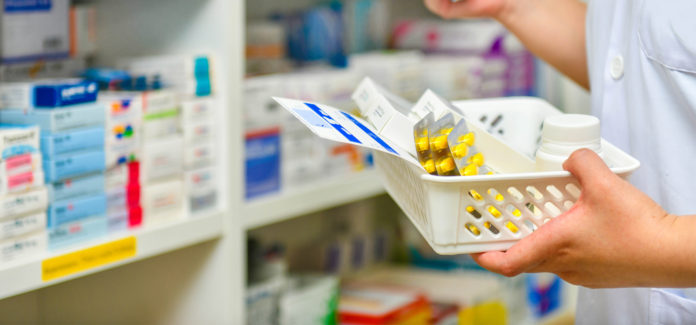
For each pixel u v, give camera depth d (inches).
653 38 35.7
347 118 32.0
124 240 49.6
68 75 58.4
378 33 82.7
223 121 56.4
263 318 65.0
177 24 57.5
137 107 50.5
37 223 44.9
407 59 73.1
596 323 41.7
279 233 82.3
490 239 30.5
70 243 47.3
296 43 75.8
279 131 62.2
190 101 54.4
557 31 47.4
